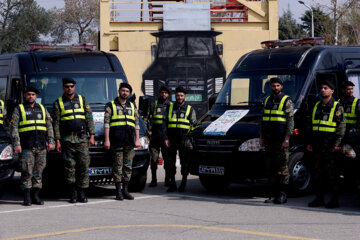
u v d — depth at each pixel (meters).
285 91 12.09
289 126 10.77
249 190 13.27
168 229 8.48
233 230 8.36
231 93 12.86
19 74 13.18
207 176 12.02
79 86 13.17
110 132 11.64
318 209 10.27
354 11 34.78
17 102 11.72
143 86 27.28
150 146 13.96
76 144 11.32
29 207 10.91
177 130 12.88
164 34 27.28
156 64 27.25
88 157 11.45
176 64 27.14
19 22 79.12
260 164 11.27
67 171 11.35
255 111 12.11
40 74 13.15
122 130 11.63
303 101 11.80
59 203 11.38
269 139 10.89
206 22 27.50
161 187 13.84
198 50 27.20
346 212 9.94
